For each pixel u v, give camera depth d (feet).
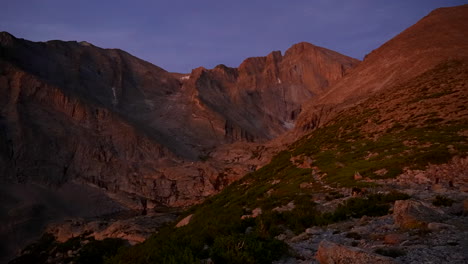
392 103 170.50
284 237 46.34
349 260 24.72
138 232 196.34
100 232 216.95
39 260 218.18
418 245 28.76
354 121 171.22
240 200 111.96
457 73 173.27
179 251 35.09
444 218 36.91
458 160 71.36
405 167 76.84
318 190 79.20
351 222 46.29
